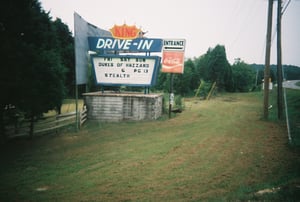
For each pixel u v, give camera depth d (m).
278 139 11.68
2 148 11.85
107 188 6.98
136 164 8.98
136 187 6.96
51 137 14.30
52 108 13.69
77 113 16.22
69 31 40.38
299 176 6.93
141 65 19.53
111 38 19.30
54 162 9.57
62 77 13.79
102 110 19.27
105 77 20.00
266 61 16.86
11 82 10.63
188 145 11.30
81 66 17.81
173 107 25.81
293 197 5.26
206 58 57.28
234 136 12.70
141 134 14.29
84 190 6.91
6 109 12.52
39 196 6.62
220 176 7.48
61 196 6.58
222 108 26.89
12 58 10.69
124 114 18.98
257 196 5.51
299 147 10.17
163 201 6.04
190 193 6.41
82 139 13.55
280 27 16.36
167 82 46.47
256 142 11.34
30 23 11.91
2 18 10.76
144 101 18.86
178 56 20.17
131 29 19.14
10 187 7.27
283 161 8.55
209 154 9.79
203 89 46.50
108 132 15.20
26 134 14.02
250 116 19.69
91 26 20.05
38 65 11.98
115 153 10.52
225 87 58.59
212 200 5.77
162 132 14.62
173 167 8.47
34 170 8.70
